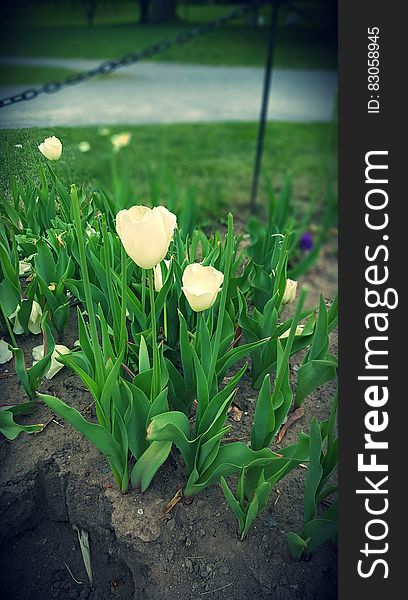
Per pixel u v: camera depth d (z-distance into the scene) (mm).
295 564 1428
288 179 2730
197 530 1461
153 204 2430
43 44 11117
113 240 1674
